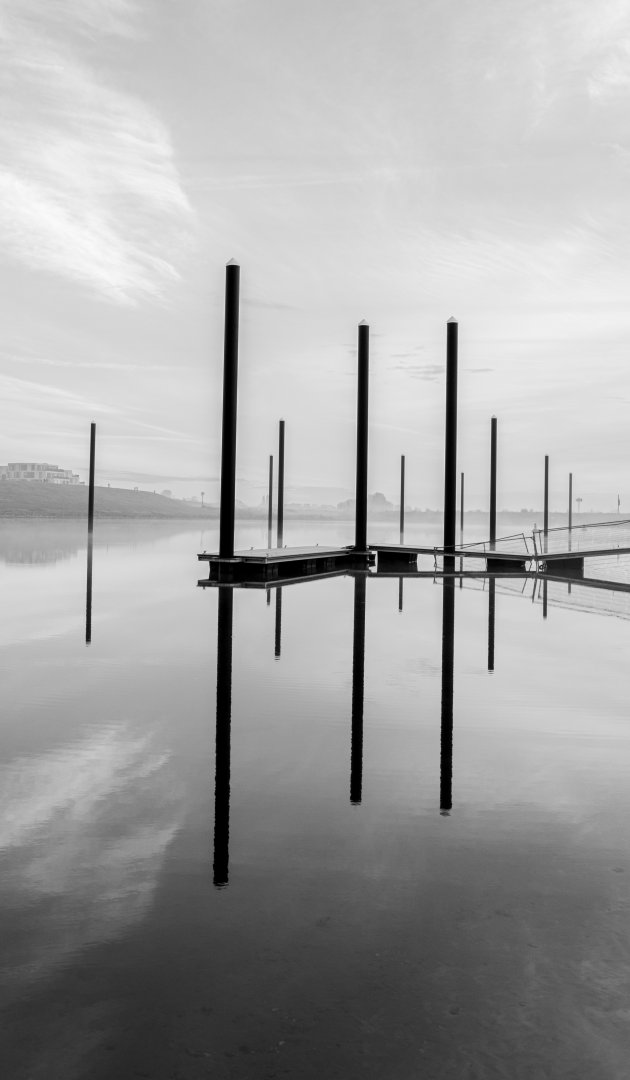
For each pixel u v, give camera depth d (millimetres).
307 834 3002
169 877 2602
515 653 7812
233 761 4023
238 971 2043
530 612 11820
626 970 2059
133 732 4617
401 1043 1771
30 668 6762
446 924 2291
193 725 4797
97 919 2312
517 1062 1712
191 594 13945
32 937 2209
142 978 2014
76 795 3469
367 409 25531
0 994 1945
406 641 8570
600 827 3096
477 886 2545
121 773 3809
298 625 9820
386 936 2223
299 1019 1850
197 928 2262
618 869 2684
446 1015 1866
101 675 6465
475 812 3268
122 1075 1668
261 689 5926
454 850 2850
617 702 5547
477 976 2027
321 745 4355
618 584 18406
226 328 18328
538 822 3148
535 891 2510
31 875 2617
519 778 3758
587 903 2430
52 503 138750
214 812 3250
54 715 5051
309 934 2230
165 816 3197
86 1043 1767
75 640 8430
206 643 8250
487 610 12070
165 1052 1739
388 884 2557
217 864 2709
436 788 3598
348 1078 1660
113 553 27719
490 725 4855
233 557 17672
